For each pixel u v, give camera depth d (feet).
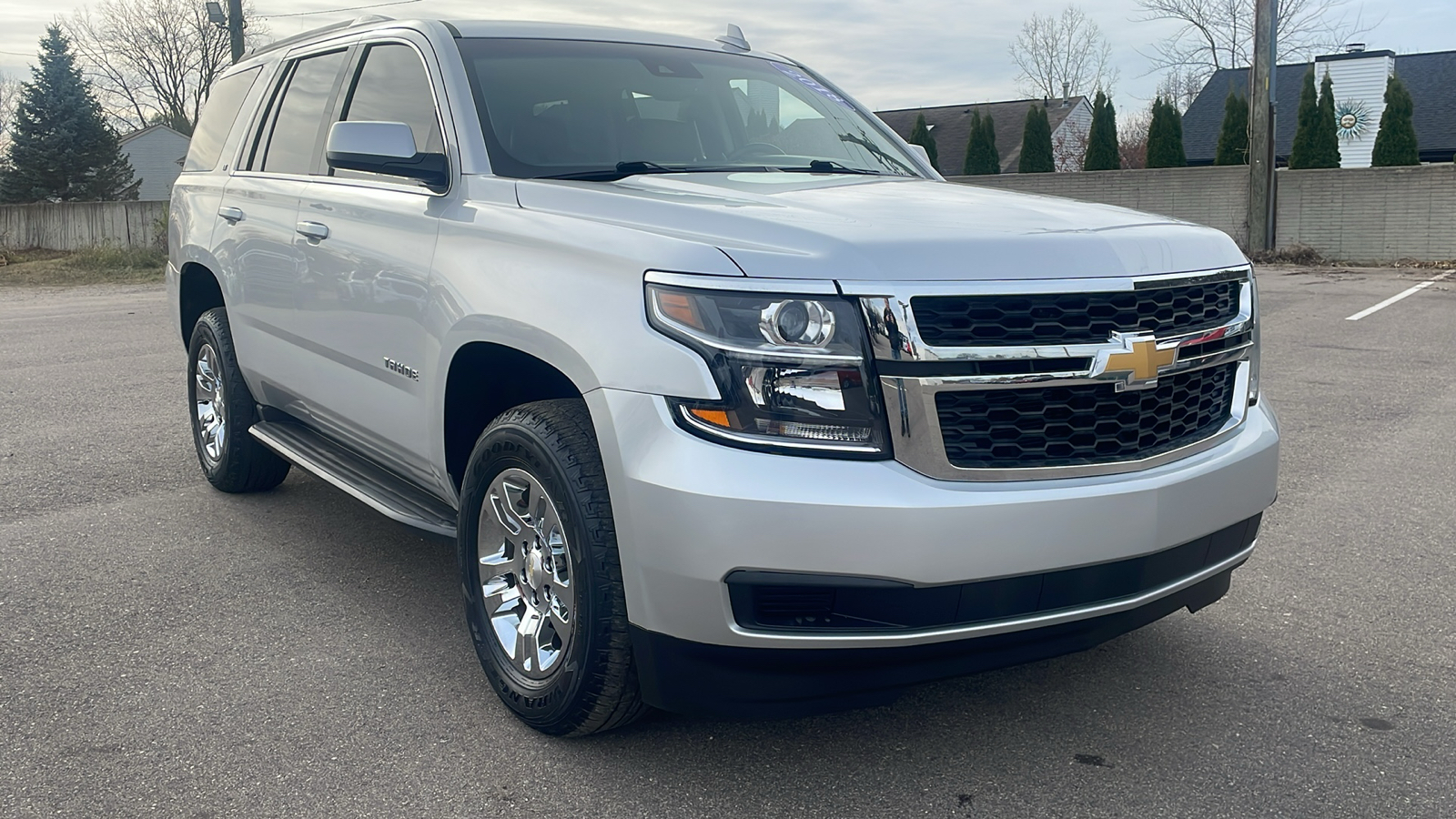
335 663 10.84
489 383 10.67
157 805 8.25
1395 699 10.00
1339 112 131.85
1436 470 17.94
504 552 9.98
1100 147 103.65
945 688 10.37
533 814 8.20
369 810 8.23
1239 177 78.54
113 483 17.35
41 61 161.27
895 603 7.74
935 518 7.59
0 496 16.60
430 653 11.09
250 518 15.61
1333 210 72.13
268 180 14.55
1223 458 9.09
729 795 8.46
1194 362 8.87
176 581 13.04
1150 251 8.74
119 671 10.59
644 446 7.93
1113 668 10.75
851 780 8.68
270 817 8.11
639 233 8.63
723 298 7.82
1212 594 9.53
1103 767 8.84
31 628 11.60
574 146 11.35
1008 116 170.40
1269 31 69.72
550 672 9.18
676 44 13.87
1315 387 25.48
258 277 14.30
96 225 96.27
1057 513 7.91
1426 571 13.34
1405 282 55.21
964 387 7.80
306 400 13.62
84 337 35.86
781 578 7.59
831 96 14.67
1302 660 10.87
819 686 7.95
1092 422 8.27
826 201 9.52
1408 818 8.02
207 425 16.97
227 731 9.43
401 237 11.14
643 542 7.95
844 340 7.74
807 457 7.69
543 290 9.00
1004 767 8.86
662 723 9.67
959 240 8.14
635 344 8.10
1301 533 14.82
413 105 12.12
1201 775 8.68
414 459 11.41
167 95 204.85
